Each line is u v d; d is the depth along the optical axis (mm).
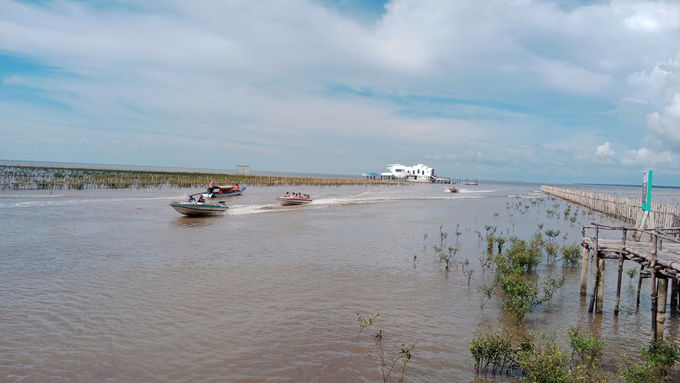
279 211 37781
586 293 14633
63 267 16359
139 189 58656
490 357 9125
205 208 32312
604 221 34812
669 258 10898
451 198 62812
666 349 9219
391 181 134500
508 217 37031
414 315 12211
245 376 8633
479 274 16797
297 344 10141
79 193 48062
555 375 8086
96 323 11016
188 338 10281
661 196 115938
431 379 8695
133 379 8391
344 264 17938
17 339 9938
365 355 9680
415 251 21078
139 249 19906
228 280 15125
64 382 8195
